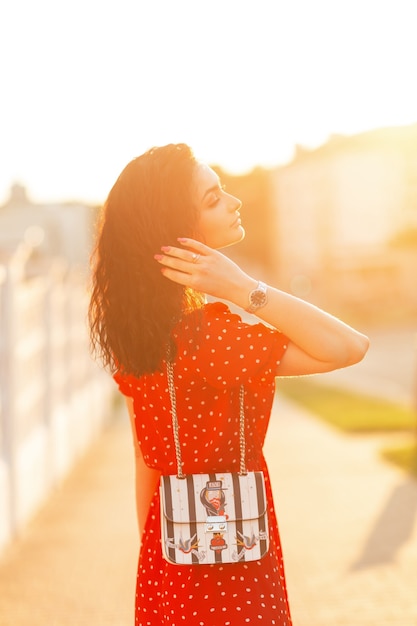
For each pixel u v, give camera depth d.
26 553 7.58
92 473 12.21
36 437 10.00
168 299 2.45
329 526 8.21
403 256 66.69
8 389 8.25
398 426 15.72
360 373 30.50
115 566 7.02
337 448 13.61
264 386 2.51
